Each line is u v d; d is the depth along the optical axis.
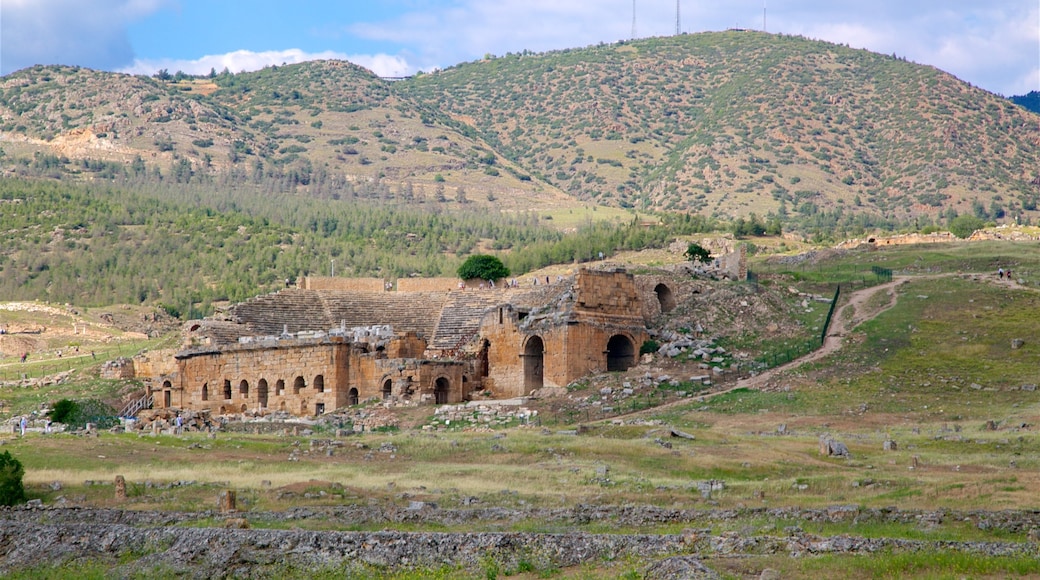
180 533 51.34
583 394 110.31
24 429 102.38
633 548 46.47
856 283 142.50
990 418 93.00
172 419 111.62
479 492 68.00
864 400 101.31
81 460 81.75
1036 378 103.44
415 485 71.19
